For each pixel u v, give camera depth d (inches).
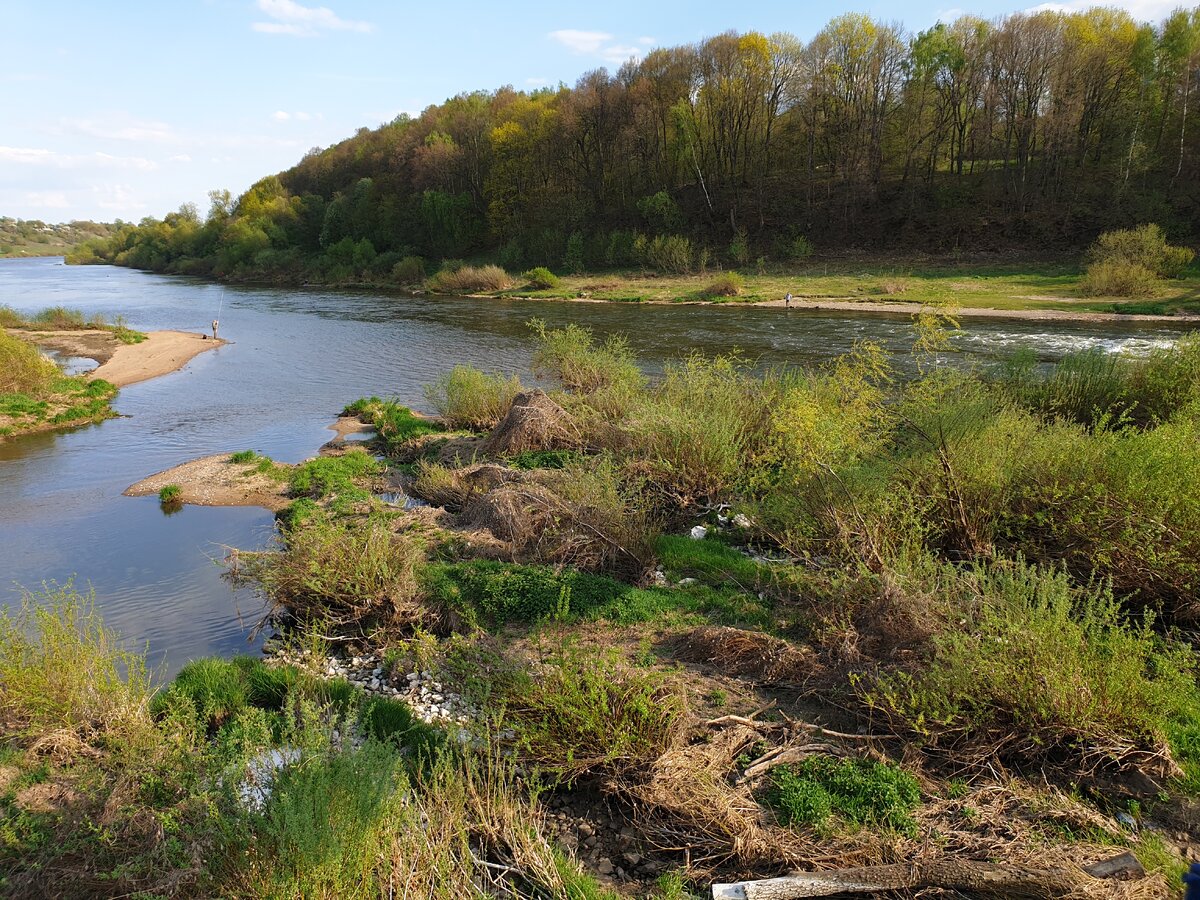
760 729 216.7
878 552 284.2
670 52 2439.7
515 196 2628.0
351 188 3228.3
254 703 259.9
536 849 175.2
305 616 331.0
